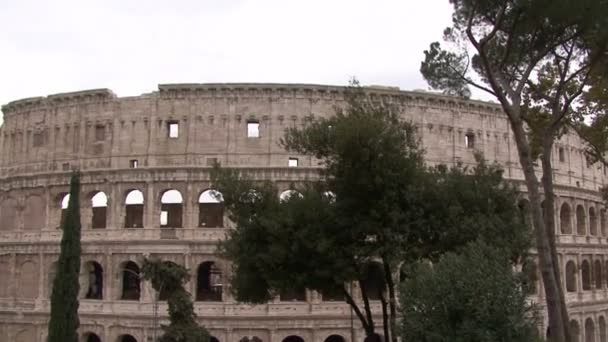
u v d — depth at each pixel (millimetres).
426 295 43062
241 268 59188
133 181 99312
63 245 85312
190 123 100688
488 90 58250
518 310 41750
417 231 54156
